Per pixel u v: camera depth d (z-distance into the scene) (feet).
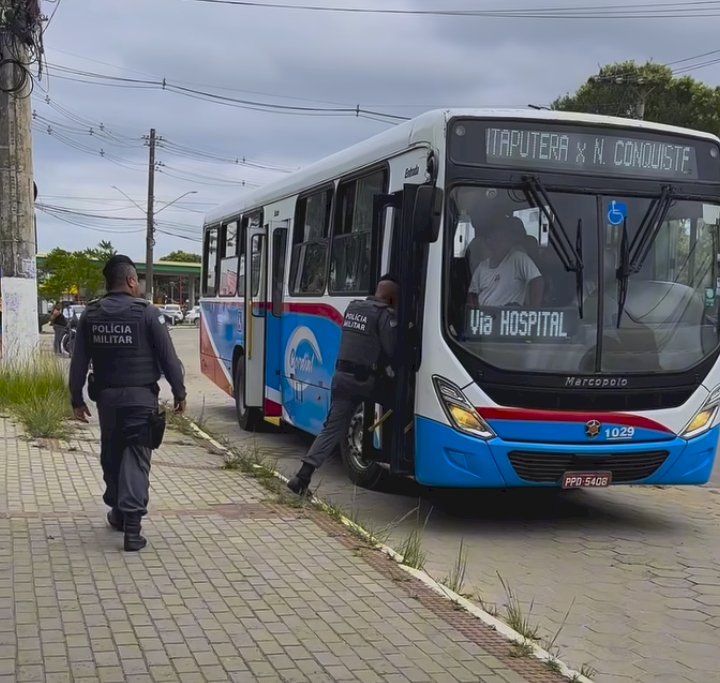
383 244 27.73
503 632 16.63
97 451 33.40
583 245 24.81
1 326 47.91
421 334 24.47
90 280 211.61
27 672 13.84
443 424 24.03
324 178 33.91
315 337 33.73
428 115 25.46
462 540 24.72
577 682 14.62
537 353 24.29
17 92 46.19
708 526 27.35
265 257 40.42
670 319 25.39
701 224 26.00
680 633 18.19
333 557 20.75
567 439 24.31
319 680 14.10
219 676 14.05
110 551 20.51
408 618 17.03
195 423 43.73
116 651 14.82
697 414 25.61
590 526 26.89
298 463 35.53
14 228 46.78
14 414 41.04
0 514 23.57
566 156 25.03
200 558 20.27
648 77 132.16
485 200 24.52
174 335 159.22
